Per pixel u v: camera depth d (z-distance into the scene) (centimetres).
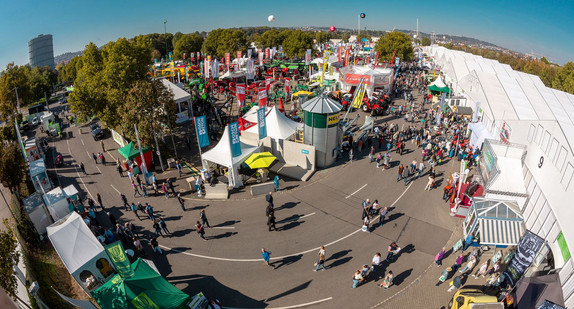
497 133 2700
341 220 2181
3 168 2444
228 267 1819
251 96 5072
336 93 4566
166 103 2925
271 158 2622
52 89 8888
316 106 2752
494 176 1981
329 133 2811
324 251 1766
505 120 2494
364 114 4281
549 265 1627
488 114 3045
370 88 4616
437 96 4719
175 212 2338
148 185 2722
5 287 1399
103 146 3538
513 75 3669
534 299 1355
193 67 7431
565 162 1603
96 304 1625
